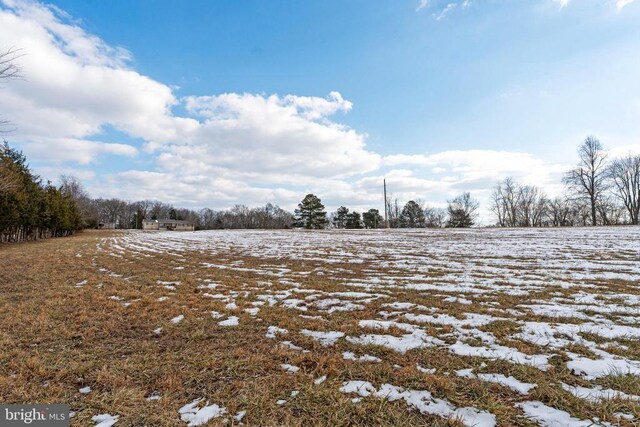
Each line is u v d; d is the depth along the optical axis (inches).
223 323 186.9
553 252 508.4
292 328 176.2
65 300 243.3
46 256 564.7
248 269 405.7
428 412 96.5
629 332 156.5
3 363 134.6
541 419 91.3
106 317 199.9
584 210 1931.6
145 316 201.6
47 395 109.9
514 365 124.3
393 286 284.7
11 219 860.0
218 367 128.6
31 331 173.6
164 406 102.0
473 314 194.4
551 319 182.4
